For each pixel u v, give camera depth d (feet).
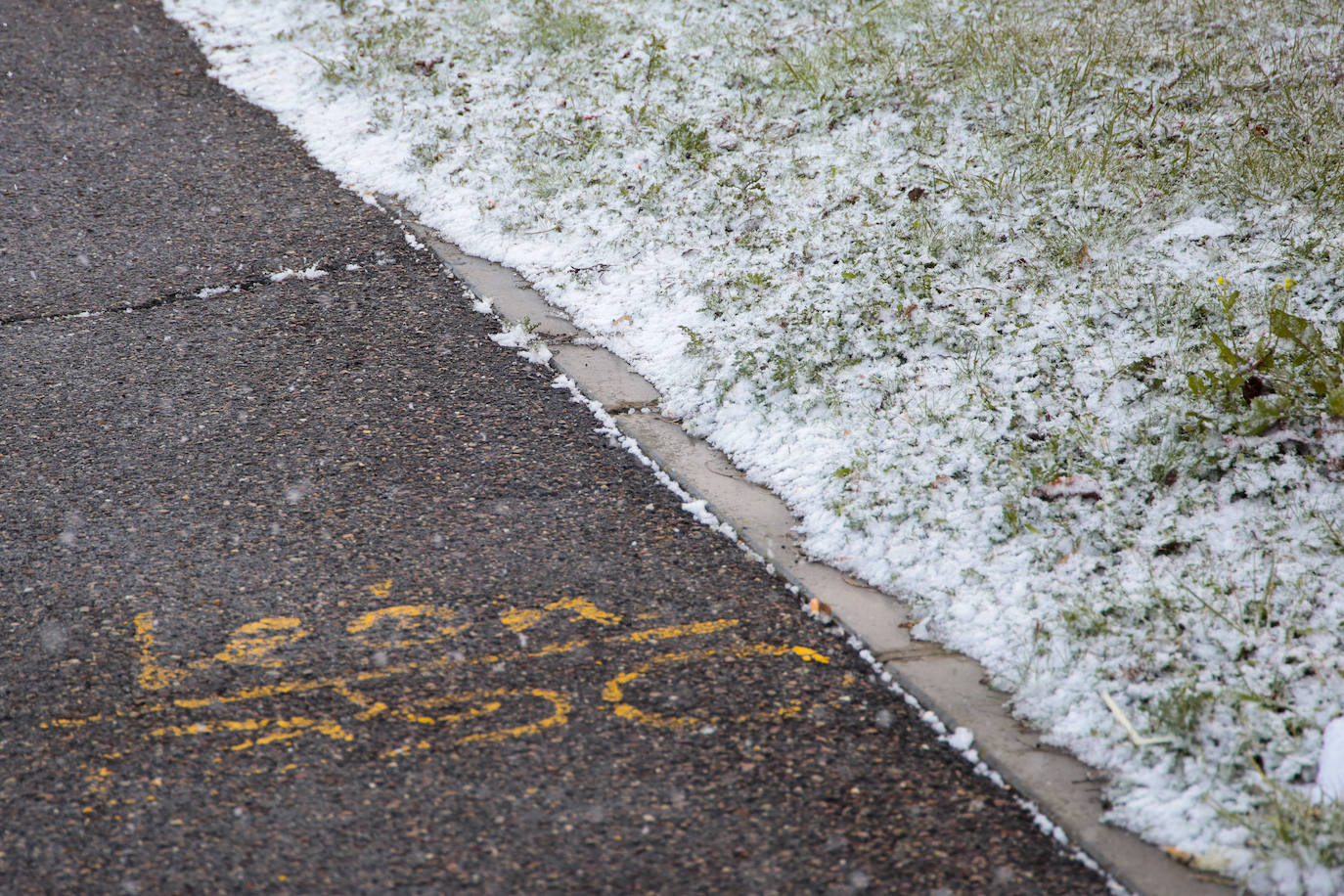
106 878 8.43
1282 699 9.73
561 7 29.25
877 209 19.13
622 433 14.46
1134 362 14.37
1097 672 10.18
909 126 22.12
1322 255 16.33
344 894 8.30
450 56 27.02
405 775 9.37
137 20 30.81
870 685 10.41
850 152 21.33
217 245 19.75
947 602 11.28
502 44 27.55
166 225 20.45
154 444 14.21
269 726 9.87
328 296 18.06
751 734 9.83
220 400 15.21
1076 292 16.20
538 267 18.67
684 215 19.56
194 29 29.99
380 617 11.21
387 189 21.76
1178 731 9.41
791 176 20.58
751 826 8.91
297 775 9.36
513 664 10.61
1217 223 17.75
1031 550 11.83
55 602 11.41
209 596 11.49
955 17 27.45
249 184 22.09
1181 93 22.43
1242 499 12.28
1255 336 14.74
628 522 12.77
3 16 30.91
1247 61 23.56
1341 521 11.78
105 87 26.53
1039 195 19.06
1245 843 8.46
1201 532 11.84
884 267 17.20
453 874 8.46
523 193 20.92
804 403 14.43
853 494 12.83
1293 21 25.77
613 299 17.57
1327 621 10.53
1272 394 13.20
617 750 9.64
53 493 13.24
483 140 23.00
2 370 15.96
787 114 23.20
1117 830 8.75
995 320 15.78
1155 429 13.28
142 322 17.29
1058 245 17.43
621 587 11.71
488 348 16.53
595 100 24.39
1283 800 8.73
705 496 13.19
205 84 26.86
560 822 8.94
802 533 12.51
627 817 8.99
